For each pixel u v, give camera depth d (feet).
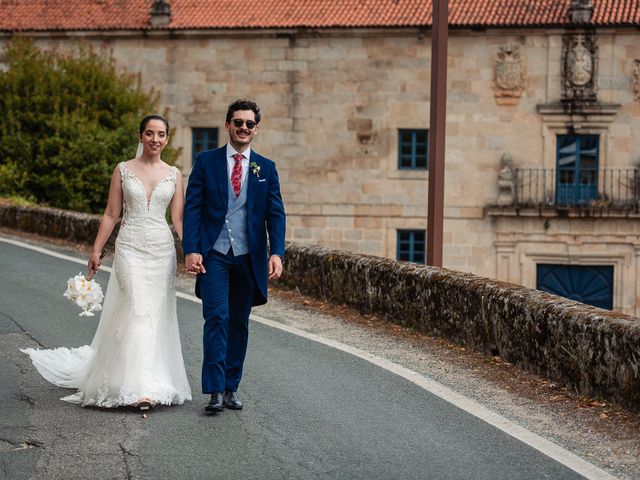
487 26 100.07
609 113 100.89
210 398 23.43
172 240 23.52
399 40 102.68
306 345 31.09
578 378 24.99
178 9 106.32
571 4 99.66
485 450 19.76
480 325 30.48
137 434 20.43
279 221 22.74
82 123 86.53
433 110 38.96
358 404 23.40
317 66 104.12
